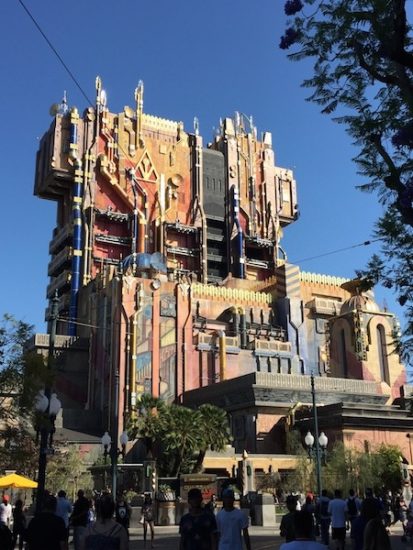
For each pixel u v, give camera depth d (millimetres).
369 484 44531
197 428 49875
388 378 75375
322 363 89562
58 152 104250
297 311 90750
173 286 80875
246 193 120250
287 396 64500
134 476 50562
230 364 81438
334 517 19266
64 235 102000
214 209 116062
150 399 52156
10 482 28281
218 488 46188
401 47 11727
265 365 83875
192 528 9602
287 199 125438
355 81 14000
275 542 28312
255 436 61938
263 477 51469
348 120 14320
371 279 18750
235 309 86812
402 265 18531
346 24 12688
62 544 10016
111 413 72625
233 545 10438
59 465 48375
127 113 111500
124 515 24328
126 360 74625
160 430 49500
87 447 67312
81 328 91125
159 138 114000
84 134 106250
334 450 48844
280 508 43594
